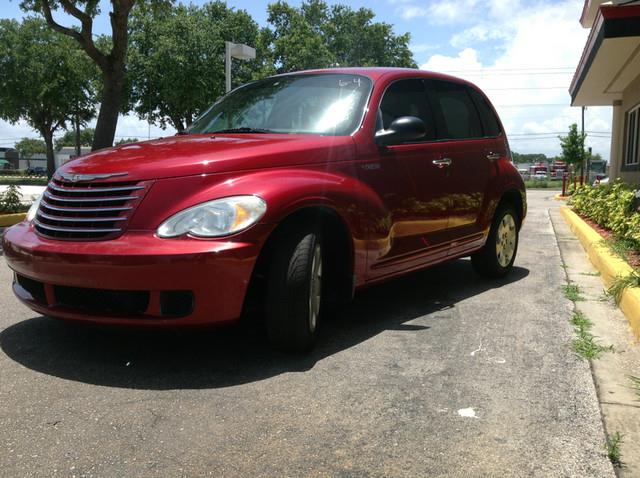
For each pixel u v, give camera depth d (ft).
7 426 8.33
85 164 11.10
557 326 13.14
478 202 16.35
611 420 8.57
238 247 9.75
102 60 48.78
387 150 13.20
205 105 119.34
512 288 17.01
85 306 10.33
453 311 14.44
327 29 170.19
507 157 18.30
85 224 10.29
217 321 9.89
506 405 9.06
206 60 117.08
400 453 7.67
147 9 56.80
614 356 11.19
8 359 10.92
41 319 13.53
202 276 9.60
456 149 15.57
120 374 10.21
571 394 9.46
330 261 12.32
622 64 39.63
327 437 8.07
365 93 13.53
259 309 11.17
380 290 16.72
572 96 56.39
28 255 10.55
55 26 47.70
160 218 9.95
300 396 9.36
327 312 14.28
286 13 150.00
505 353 11.36
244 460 7.48
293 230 10.68
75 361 10.82
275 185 10.48
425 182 14.16
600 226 27.89
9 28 133.90
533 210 47.67
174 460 7.48
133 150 11.65
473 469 7.31
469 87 17.67
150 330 9.96
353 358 11.05
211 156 10.61
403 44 174.29
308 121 13.30
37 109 142.31
